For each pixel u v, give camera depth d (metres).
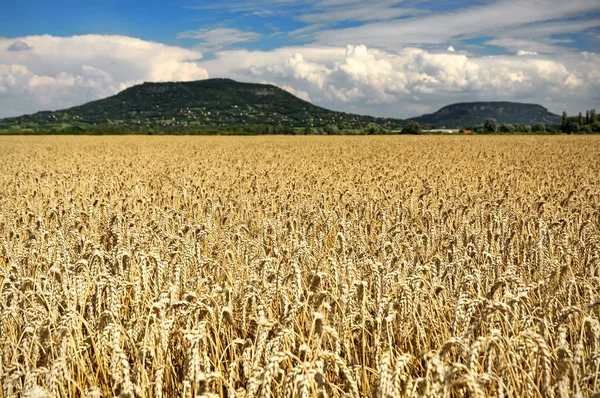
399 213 9.45
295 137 89.88
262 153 37.88
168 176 17.72
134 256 6.23
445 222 9.29
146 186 15.05
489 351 3.46
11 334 4.50
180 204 11.69
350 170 21.19
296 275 4.68
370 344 4.85
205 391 3.06
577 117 134.00
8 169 23.45
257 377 3.28
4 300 4.69
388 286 5.18
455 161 27.55
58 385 3.68
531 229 8.64
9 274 5.38
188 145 54.78
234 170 21.86
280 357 3.06
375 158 30.84
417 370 4.43
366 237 8.12
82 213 9.48
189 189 13.84
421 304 4.77
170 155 36.22
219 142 63.88
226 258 6.61
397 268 5.70
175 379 4.17
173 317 4.29
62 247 6.64
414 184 15.62
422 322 4.74
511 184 15.36
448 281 5.79
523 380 3.44
